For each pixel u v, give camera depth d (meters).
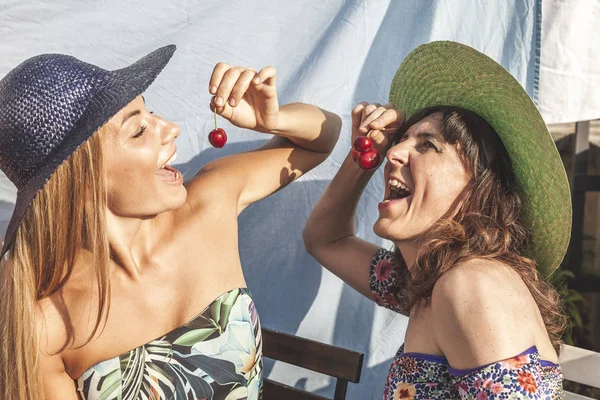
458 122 1.35
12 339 1.27
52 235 1.26
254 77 1.39
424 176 1.34
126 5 1.88
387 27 1.98
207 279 1.42
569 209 1.35
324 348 1.76
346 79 1.99
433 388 1.24
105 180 1.25
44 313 1.31
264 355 1.85
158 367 1.34
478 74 1.35
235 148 2.00
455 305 1.17
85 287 1.32
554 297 1.36
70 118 1.18
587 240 3.51
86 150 1.21
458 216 1.34
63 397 1.31
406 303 1.41
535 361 1.12
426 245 1.30
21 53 1.82
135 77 1.21
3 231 1.85
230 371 1.40
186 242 1.42
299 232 2.05
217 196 1.50
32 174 1.21
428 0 1.95
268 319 2.08
